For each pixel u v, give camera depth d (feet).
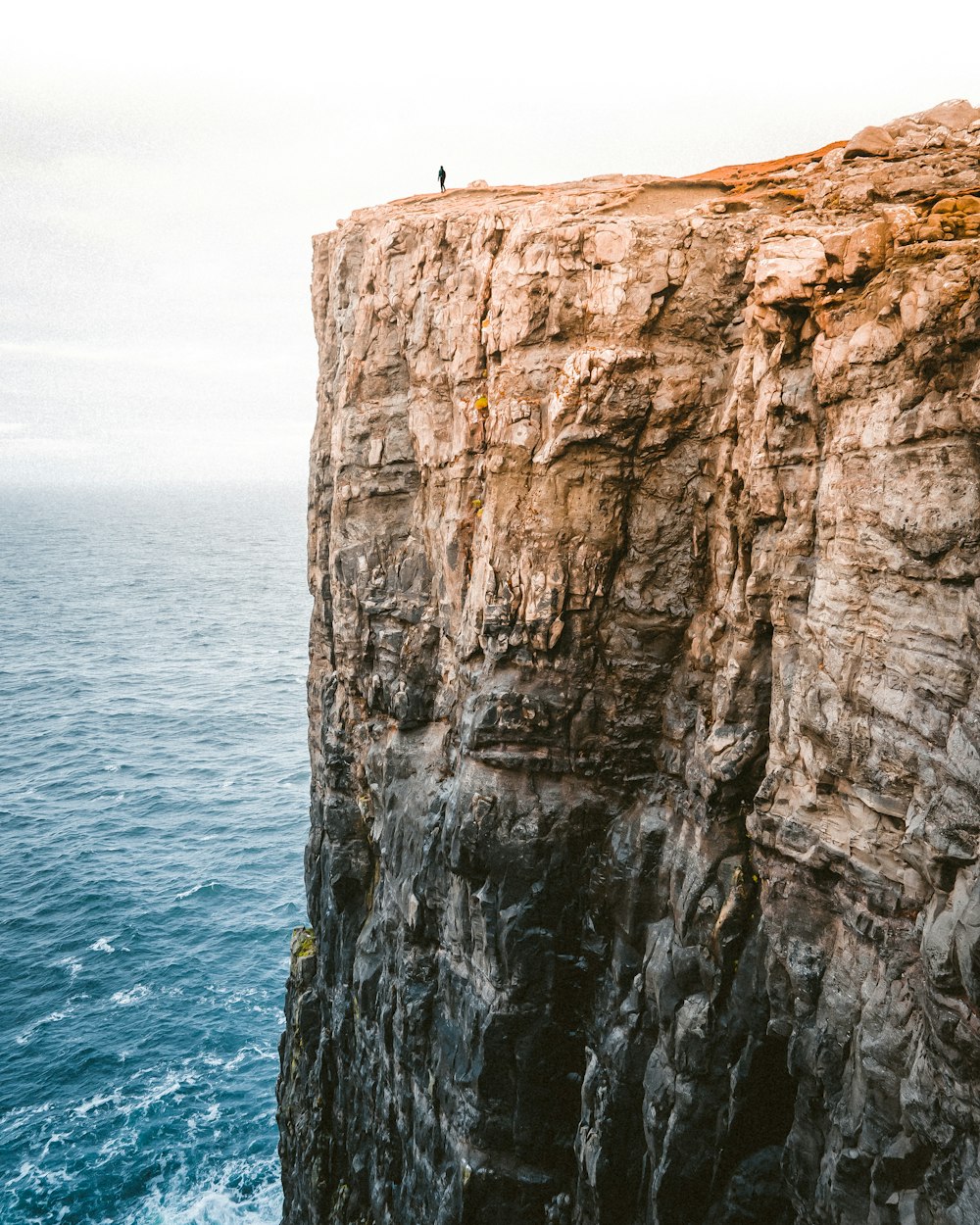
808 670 76.48
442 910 109.60
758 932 84.74
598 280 91.40
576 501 93.71
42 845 310.86
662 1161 88.63
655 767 96.94
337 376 133.08
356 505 126.41
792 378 78.54
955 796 63.93
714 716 87.71
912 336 67.46
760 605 83.46
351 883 136.46
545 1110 101.35
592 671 96.32
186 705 480.23
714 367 90.89
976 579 64.13
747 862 86.58
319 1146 142.00
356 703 132.46
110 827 325.42
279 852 306.55
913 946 70.13
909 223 71.00
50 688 512.22
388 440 121.70
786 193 93.86
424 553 118.21
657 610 93.76
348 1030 135.13
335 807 136.56
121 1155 191.72
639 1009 93.45
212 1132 197.16
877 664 70.74
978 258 65.31
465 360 104.53
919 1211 67.92
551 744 97.45
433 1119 111.04
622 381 90.17
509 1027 99.96
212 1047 219.41
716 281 89.76
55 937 258.57
